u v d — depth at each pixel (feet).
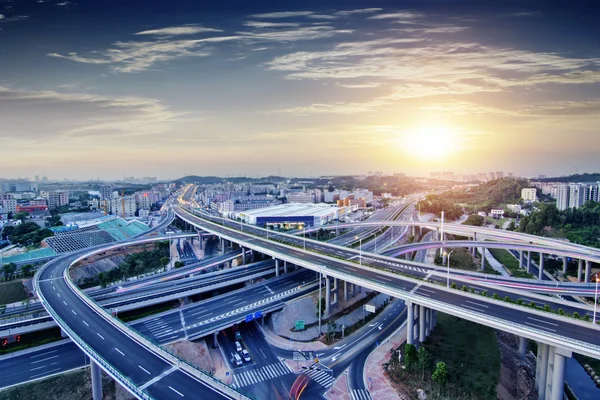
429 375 411.75
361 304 622.54
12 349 463.83
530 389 404.77
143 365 350.43
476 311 409.28
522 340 465.47
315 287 641.40
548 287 575.79
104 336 408.87
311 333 529.45
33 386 397.80
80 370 425.28
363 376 422.82
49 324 502.38
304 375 428.56
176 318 522.47
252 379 423.23
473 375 414.00
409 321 454.81
